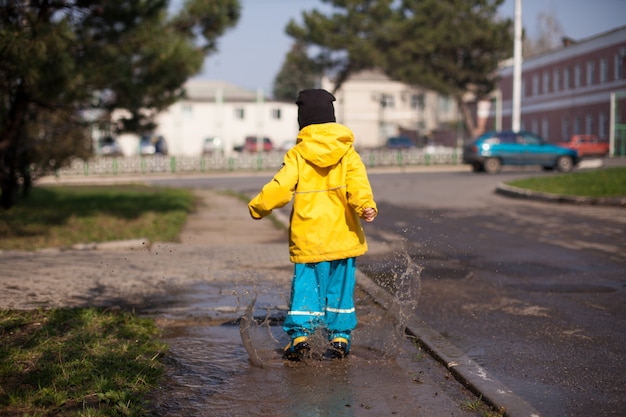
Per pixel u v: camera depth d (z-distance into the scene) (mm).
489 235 11406
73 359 4500
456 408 3979
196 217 15258
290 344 4863
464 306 6613
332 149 4695
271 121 70500
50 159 18359
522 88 58844
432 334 5422
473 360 4844
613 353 5059
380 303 6223
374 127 70625
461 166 39531
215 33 13867
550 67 54188
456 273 8234
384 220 13922
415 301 5207
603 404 4023
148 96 14086
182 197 20141
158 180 33500
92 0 11852
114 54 12453
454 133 63344
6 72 10055
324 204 4766
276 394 4180
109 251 9789
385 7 46750
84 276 7473
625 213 14055
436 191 21375
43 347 4734
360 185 4668
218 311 6164
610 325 5855
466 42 46594
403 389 4297
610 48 46000
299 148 4797
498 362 4852
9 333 5109
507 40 47906
